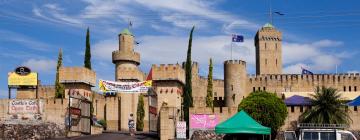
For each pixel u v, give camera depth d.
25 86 78.12
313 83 140.50
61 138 66.19
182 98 87.50
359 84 139.00
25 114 71.81
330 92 74.19
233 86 131.50
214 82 141.38
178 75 80.00
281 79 142.00
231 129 51.78
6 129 62.75
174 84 79.75
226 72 132.88
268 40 163.50
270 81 142.25
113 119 111.75
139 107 107.94
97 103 112.19
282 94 133.38
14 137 62.75
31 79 78.06
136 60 118.12
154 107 79.06
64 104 71.75
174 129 68.38
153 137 70.31
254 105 74.62
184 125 67.44
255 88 142.50
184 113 85.19
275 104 74.75
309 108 75.50
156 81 80.00
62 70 77.62
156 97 79.50
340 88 139.50
